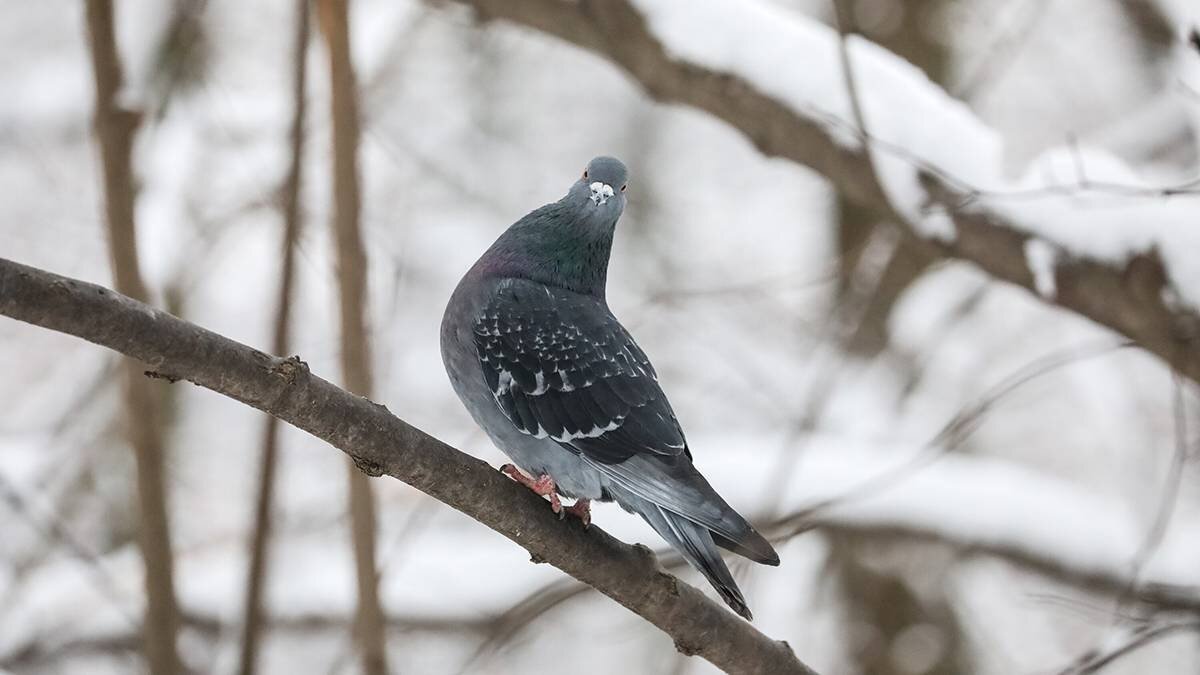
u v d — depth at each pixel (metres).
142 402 8.27
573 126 19.22
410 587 12.02
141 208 12.95
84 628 12.40
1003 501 11.69
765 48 9.79
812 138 9.52
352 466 7.86
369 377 7.89
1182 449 7.66
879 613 14.11
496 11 10.73
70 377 14.86
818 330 15.11
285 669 15.66
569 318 7.29
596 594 15.94
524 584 12.08
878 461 11.84
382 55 12.95
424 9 13.01
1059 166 9.00
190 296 15.11
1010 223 8.91
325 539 14.09
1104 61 10.84
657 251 18.78
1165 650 15.76
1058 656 15.77
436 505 12.28
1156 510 11.88
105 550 13.99
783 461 11.44
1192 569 11.34
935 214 9.16
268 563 8.52
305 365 5.00
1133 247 8.55
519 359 7.15
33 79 16.69
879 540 12.37
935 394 15.44
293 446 15.29
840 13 8.62
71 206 17.19
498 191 18.36
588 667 17.38
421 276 17.27
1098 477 16.27
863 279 13.77
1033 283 8.95
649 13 10.02
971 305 13.62
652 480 6.55
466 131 18.50
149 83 12.13
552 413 6.98
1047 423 16.41
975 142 9.34
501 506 5.85
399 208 16.89
